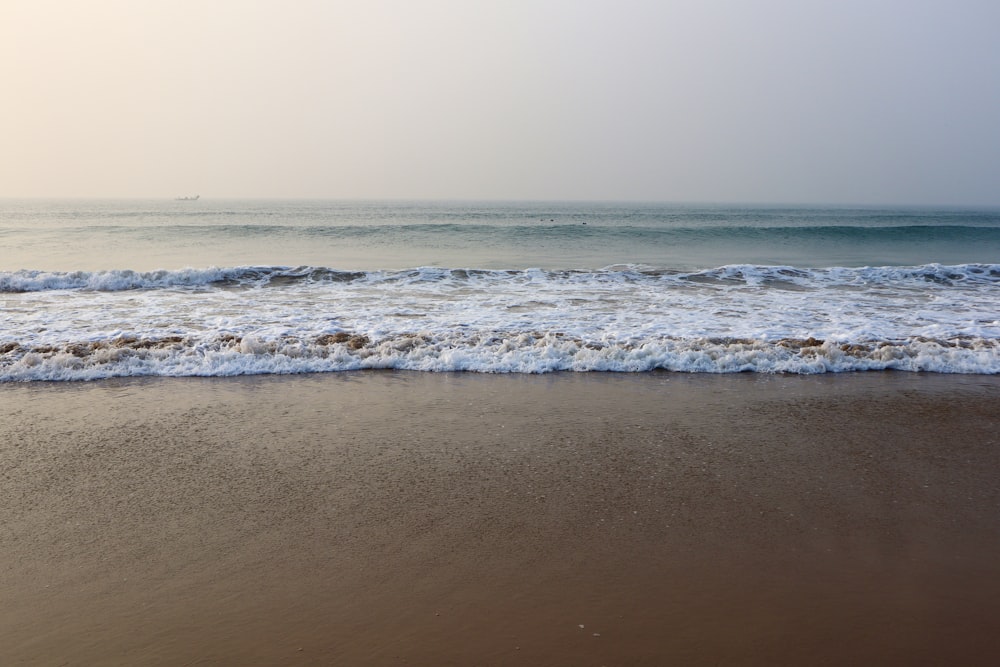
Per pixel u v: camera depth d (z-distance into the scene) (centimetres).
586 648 321
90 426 646
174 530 440
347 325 1054
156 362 852
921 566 398
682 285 1491
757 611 352
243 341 902
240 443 603
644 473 537
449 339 969
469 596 364
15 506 476
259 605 355
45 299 1270
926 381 825
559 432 634
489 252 2505
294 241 2836
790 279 1575
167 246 2567
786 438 620
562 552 412
